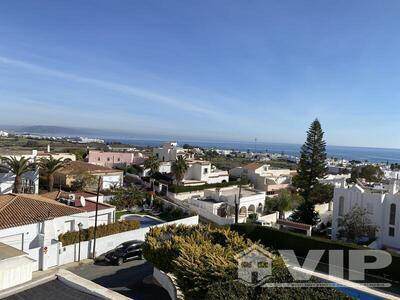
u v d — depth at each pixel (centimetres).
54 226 2456
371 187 4628
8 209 2430
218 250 1641
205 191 5019
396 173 8712
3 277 1052
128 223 2930
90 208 3017
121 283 2069
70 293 958
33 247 2352
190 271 1477
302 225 3709
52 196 3312
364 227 3472
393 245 3397
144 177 6244
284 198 5056
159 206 4366
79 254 2469
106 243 2658
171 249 1862
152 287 2008
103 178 5241
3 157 4016
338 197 3750
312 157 4850
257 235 3103
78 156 7644
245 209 4728
